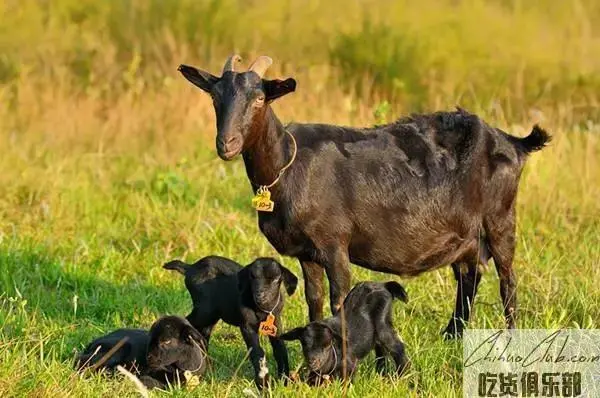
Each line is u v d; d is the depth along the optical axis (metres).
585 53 29.45
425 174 12.15
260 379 10.66
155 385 10.70
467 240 12.48
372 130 12.30
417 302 13.27
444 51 28.31
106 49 27.19
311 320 12.02
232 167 19.02
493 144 12.51
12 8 29.28
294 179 11.62
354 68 26.69
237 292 11.13
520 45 29.83
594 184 17.77
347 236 11.87
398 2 32.03
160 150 20.19
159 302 13.64
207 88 11.55
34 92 23.03
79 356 11.13
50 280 14.30
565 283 13.87
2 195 17.48
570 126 21.75
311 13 30.69
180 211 16.75
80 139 21.08
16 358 10.65
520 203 16.97
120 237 16.14
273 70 24.14
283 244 11.85
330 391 10.24
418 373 10.92
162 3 29.91
